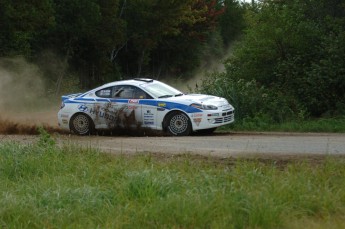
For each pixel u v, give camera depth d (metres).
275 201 7.99
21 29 31.56
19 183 10.53
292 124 19.80
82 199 8.86
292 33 24.23
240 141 14.88
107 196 9.02
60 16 36.00
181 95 18.28
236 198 8.02
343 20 24.12
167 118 17.30
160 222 7.73
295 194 8.28
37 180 10.51
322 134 17.39
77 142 14.39
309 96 23.05
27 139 16.89
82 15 36.16
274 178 8.98
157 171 9.72
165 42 48.53
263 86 22.94
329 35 23.50
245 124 19.92
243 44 27.06
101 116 18.22
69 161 11.82
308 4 25.45
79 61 40.12
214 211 7.73
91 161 11.80
